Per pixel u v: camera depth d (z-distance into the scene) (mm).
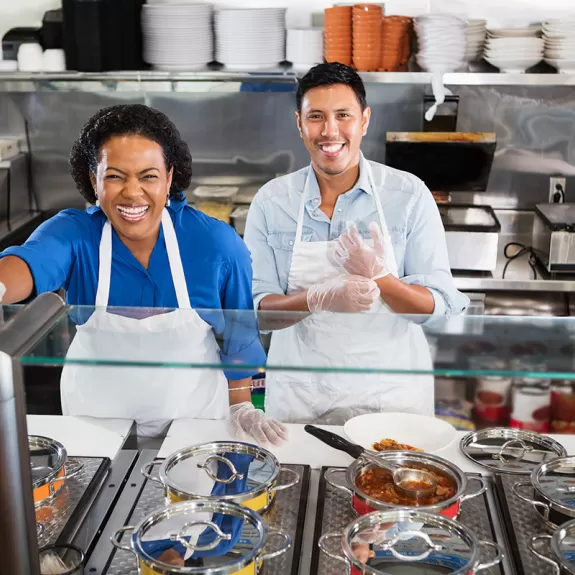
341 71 2199
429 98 3357
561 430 1582
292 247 2352
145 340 1276
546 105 3551
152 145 1640
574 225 3068
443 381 1605
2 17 3598
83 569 1101
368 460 1255
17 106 3678
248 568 1001
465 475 1210
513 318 1388
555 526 1146
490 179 3652
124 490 1285
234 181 3756
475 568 1012
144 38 3307
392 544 1043
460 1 3484
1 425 975
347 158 2248
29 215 3717
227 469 1222
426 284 2277
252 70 3246
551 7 3469
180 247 1806
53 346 1222
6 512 998
